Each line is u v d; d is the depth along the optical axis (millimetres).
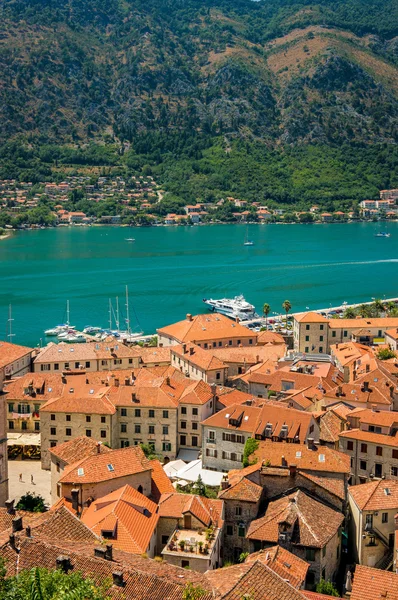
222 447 135000
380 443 127812
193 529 98562
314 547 94750
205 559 91875
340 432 133250
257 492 105750
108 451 112500
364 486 108938
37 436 162500
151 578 69125
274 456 117500
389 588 82312
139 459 110500
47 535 81062
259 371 187125
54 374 176375
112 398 154500
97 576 69000
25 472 143250
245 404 144875
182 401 151625
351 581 88250
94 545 77375
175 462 141000
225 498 104812
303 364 188250
